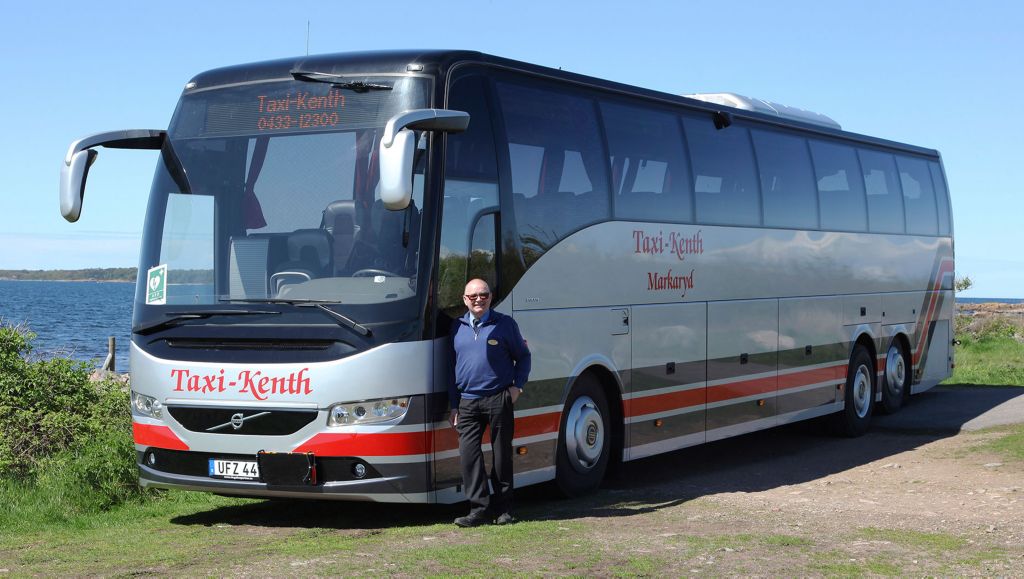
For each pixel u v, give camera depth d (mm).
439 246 8852
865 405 16625
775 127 14453
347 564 7445
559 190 10344
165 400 9062
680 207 12211
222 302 9000
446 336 8914
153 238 9438
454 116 8812
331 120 9117
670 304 11945
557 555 7715
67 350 14625
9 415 12773
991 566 7551
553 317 10172
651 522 9258
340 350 8562
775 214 14188
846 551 7984
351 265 8758
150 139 9727
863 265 16656
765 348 13867
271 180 9125
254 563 7582
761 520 9391
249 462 8805
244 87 9539
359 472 8555
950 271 20109
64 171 9234
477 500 8992
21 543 8820
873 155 17219
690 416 12320
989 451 14094
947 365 20078
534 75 10227
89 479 10805
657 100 12055
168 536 9000
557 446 10375
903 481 12148
